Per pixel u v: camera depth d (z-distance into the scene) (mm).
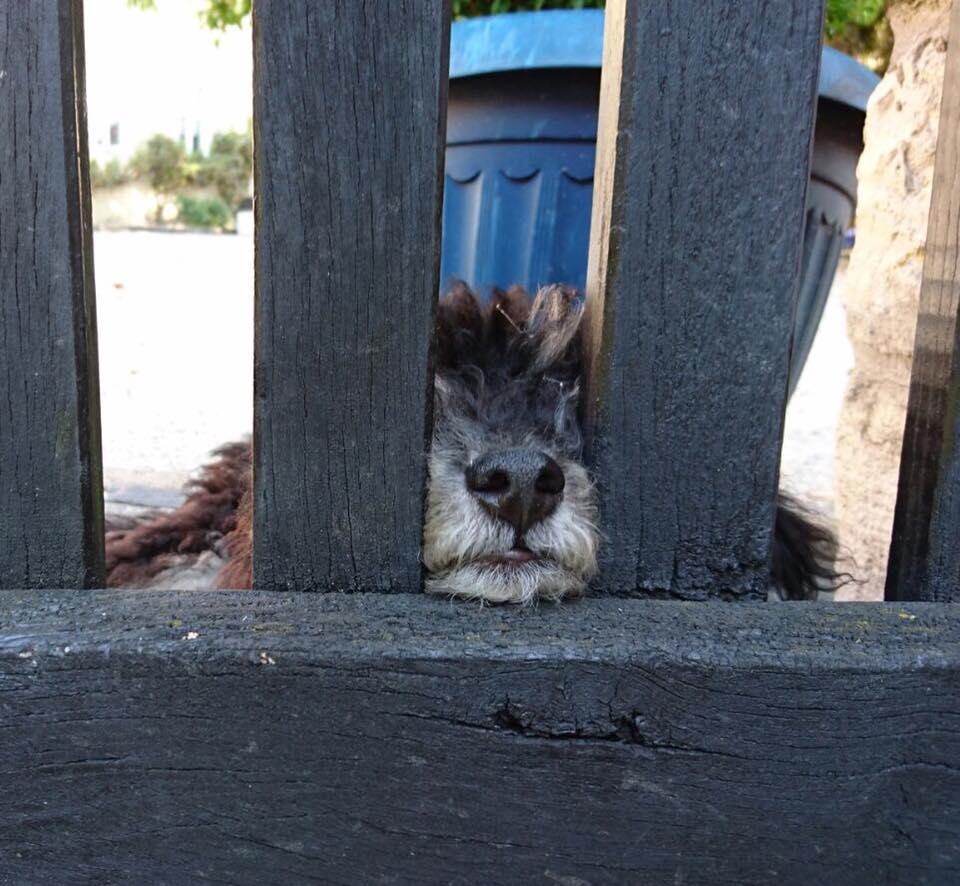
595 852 447
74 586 469
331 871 447
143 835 440
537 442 558
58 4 418
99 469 478
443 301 690
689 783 442
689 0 432
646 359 466
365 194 438
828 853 448
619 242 454
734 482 478
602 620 456
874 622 460
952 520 484
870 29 1150
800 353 965
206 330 2590
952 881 450
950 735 440
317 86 427
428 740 435
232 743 432
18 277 441
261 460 463
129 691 426
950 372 470
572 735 438
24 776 431
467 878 449
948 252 469
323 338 451
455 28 916
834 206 928
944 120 468
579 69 865
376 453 463
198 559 789
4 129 427
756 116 442
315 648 426
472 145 938
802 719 436
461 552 477
